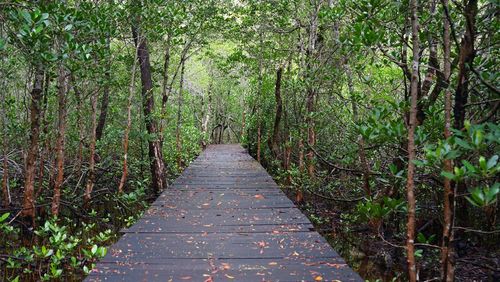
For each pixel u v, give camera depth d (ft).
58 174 17.71
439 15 12.32
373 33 10.30
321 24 26.76
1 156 21.70
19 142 23.24
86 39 17.42
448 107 8.64
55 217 15.70
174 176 35.22
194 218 16.39
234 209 18.20
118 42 28.96
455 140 6.41
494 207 14.58
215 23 34.88
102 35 17.34
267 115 43.96
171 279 9.77
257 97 44.96
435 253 15.26
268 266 10.74
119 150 31.14
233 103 82.07
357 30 10.74
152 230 14.42
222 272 10.27
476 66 10.63
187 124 49.19
